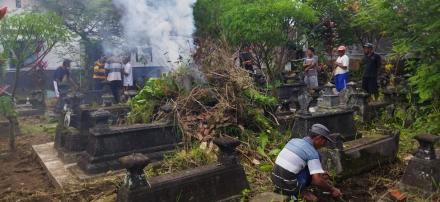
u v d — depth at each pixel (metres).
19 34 8.09
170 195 3.67
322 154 4.69
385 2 6.05
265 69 10.18
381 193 4.38
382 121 7.37
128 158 3.52
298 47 10.46
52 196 4.82
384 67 11.31
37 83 14.66
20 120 10.91
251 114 6.25
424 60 6.16
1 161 6.86
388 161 5.23
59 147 6.74
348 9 12.12
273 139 6.04
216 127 5.84
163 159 5.83
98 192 4.86
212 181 3.98
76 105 7.00
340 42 13.26
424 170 4.17
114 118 7.27
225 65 6.69
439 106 6.72
